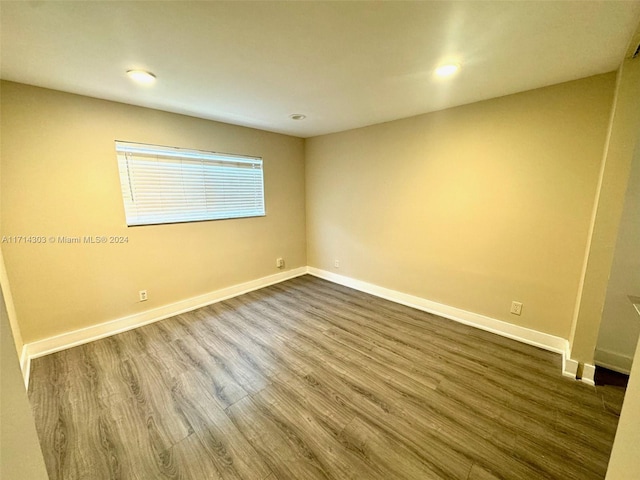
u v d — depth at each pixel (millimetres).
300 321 2875
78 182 2305
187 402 1751
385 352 2301
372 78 1941
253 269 3779
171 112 2756
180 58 1639
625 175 1669
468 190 2615
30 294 2174
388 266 3420
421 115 2828
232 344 2432
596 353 2102
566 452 1400
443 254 2889
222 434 1520
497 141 2379
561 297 2227
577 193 2066
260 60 1673
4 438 657
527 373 2016
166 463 1357
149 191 2732
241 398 1785
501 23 1307
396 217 3236
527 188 2281
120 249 2596
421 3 1164
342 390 1855
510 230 2414
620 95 1626
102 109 2354
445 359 2197
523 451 1407
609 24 1302
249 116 2912
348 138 3572
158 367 2104
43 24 1278
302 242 4395
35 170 2111
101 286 2520
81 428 1556
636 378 678
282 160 3891
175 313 3043
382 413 1658
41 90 2074
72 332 2396
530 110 2184
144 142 2615
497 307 2580
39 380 1949
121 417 1632
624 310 1976
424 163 2889
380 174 3305
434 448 1428
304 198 4297
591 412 1652
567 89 2012
